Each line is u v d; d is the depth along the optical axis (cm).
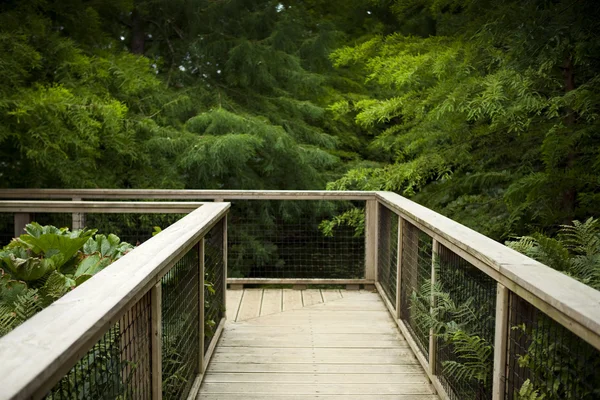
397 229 412
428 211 341
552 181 395
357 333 390
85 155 645
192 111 821
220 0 830
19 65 557
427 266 318
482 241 231
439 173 526
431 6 496
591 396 152
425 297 291
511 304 190
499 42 410
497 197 552
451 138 543
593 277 227
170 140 717
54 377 104
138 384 180
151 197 486
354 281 511
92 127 577
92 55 705
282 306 459
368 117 527
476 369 223
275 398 288
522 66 373
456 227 271
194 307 288
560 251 245
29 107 521
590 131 390
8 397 86
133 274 167
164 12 834
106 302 137
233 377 314
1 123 538
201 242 298
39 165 640
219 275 381
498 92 383
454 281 262
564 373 161
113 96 720
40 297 217
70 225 616
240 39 816
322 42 842
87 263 269
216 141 699
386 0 568
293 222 840
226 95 847
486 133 504
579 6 343
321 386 303
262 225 809
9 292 217
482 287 229
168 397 233
